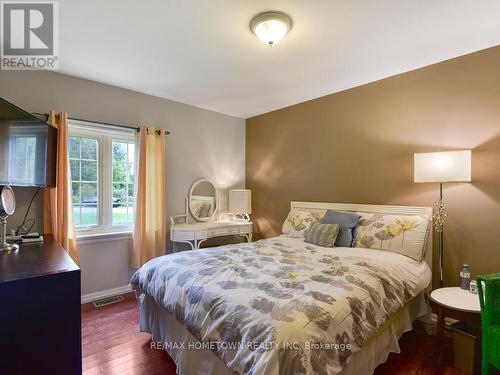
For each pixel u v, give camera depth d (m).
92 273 2.97
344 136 3.18
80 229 2.96
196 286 1.63
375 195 2.91
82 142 2.98
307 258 2.16
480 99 2.26
